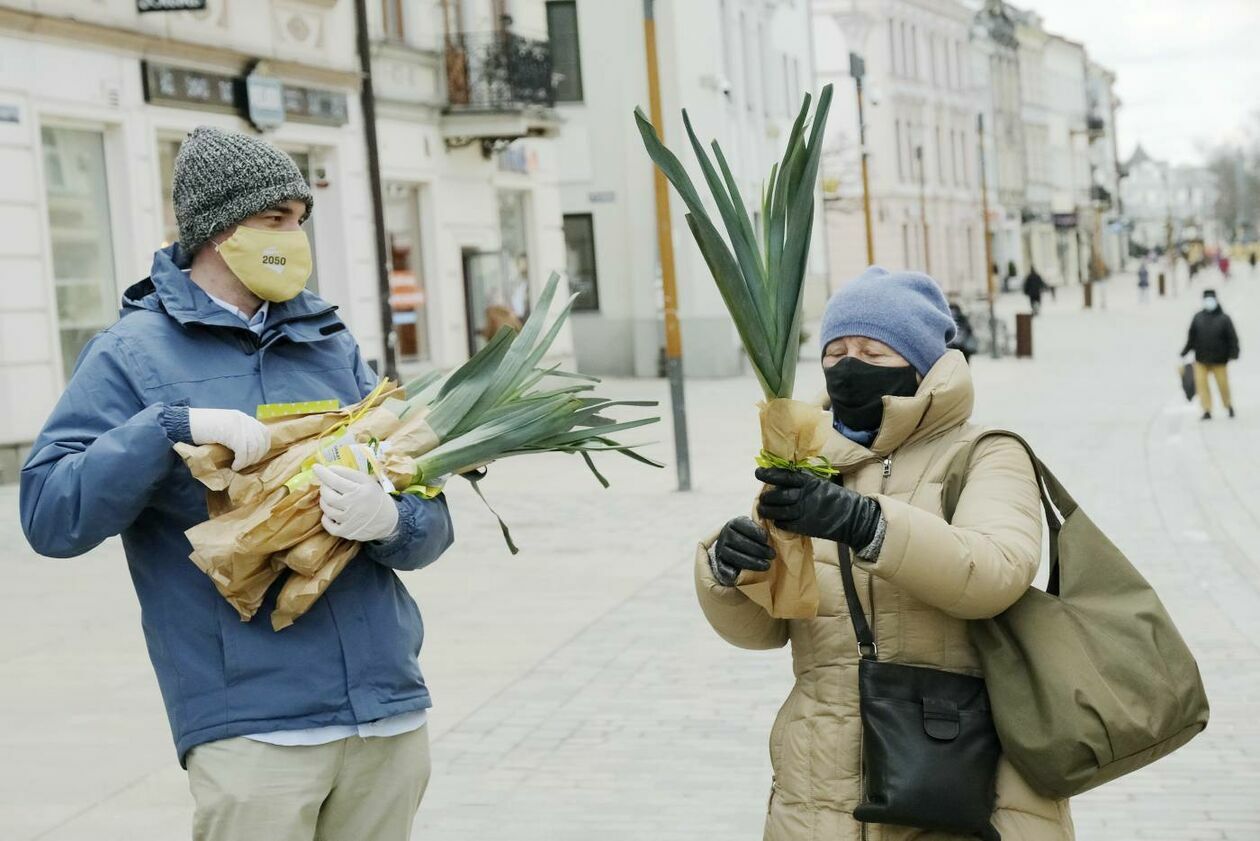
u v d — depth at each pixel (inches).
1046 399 1029.2
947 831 114.4
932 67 2866.6
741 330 109.9
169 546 117.9
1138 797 225.0
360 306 862.5
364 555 121.5
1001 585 113.3
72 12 641.6
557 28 1300.4
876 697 116.4
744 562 113.7
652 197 1295.5
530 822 220.4
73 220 655.8
